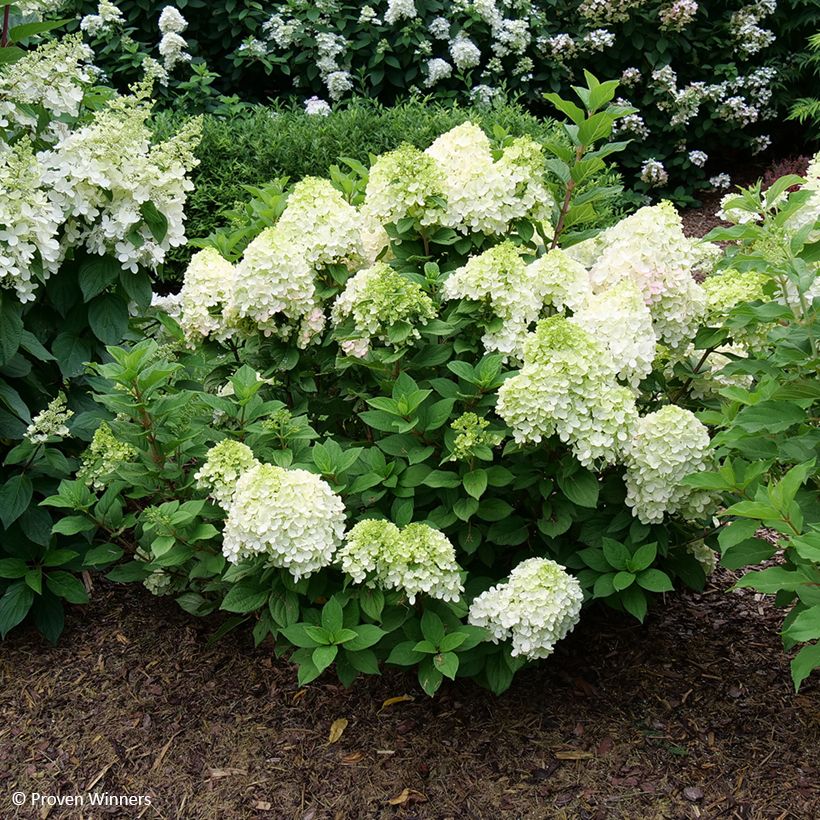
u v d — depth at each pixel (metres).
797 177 2.55
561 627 2.40
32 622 3.10
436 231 2.85
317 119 6.04
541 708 2.68
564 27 8.53
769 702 2.65
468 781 2.45
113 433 2.71
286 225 2.81
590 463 2.37
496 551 2.75
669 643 2.93
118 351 2.50
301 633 2.30
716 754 2.48
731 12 8.37
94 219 2.85
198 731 2.64
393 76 7.63
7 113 2.78
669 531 2.72
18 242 2.57
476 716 2.66
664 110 8.13
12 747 2.60
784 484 1.86
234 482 2.39
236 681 2.82
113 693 2.78
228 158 5.89
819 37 6.91
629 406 2.39
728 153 8.84
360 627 2.30
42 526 2.90
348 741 2.59
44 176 2.67
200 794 2.45
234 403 2.67
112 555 2.75
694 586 2.71
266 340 2.92
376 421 2.49
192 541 2.48
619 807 2.34
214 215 5.66
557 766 2.48
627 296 2.54
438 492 2.56
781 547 2.12
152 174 2.77
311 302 2.74
